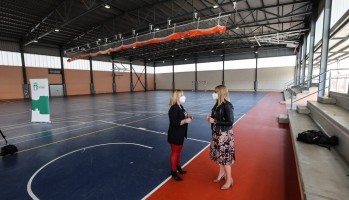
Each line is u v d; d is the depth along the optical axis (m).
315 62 19.50
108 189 3.11
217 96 3.02
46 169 3.86
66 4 11.81
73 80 24.58
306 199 2.02
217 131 2.99
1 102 16.89
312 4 11.66
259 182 3.27
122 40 12.11
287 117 7.58
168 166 3.94
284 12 13.16
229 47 25.48
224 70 28.95
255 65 26.45
